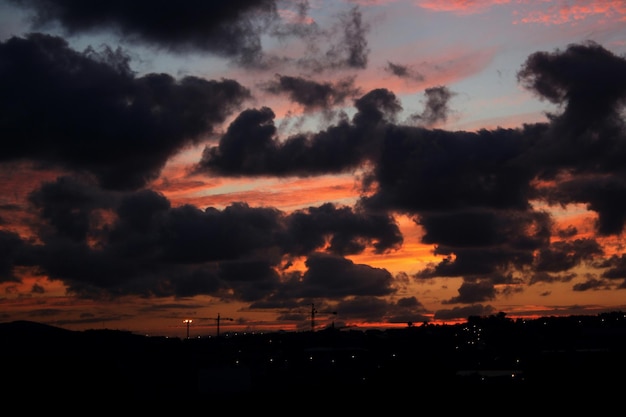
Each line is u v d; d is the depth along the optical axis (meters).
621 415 57.28
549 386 70.31
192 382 94.12
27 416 63.09
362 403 67.69
